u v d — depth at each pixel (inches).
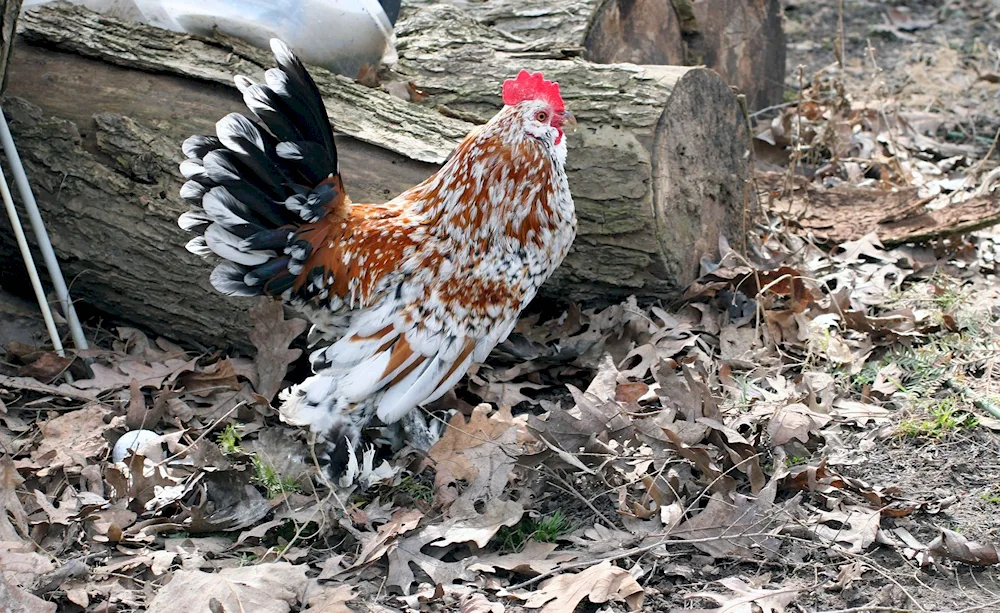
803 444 76.9
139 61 83.3
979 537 72.9
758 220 91.4
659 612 70.5
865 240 90.4
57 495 75.2
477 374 82.5
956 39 123.5
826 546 72.7
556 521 73.9
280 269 74.0
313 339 78.4
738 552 72.5
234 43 83.4
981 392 80.0
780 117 99.8
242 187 72.7
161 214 81.7
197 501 75.4
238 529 74.2
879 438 77.8
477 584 71.7
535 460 75.2
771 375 81.9
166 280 82.6
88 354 82.6
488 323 75.0
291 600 70.6
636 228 82.9
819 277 88.4
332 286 74.8
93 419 78.7
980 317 85.0
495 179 74.4
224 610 69.6
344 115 82.3
